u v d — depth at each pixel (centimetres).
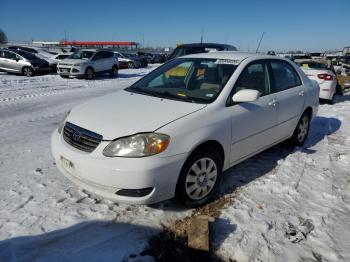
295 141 505
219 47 960
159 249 267
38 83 1330
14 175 389
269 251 268
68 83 1384
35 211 313
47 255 255
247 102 372
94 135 293
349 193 371
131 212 317
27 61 1623
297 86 486
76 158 293
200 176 321
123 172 272
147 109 322
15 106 821
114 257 255
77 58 1670
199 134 304
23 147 491
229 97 352
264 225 300
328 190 374
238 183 387
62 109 805
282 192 366
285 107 440
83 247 265
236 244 274
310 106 514
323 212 327
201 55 430
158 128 287
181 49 966
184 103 335
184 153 292
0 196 339
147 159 274
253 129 380
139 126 288
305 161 459
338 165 456
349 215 325
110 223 299
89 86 1320
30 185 365
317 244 279
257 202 343
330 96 977
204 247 254
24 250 260
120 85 1400
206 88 361
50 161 436
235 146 358
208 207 332
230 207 330
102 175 279
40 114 736
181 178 302
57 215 308
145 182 275
